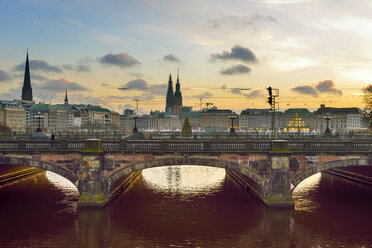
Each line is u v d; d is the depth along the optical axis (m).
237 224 36.97
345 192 53.66
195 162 42.41
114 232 34.56
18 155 42.56
